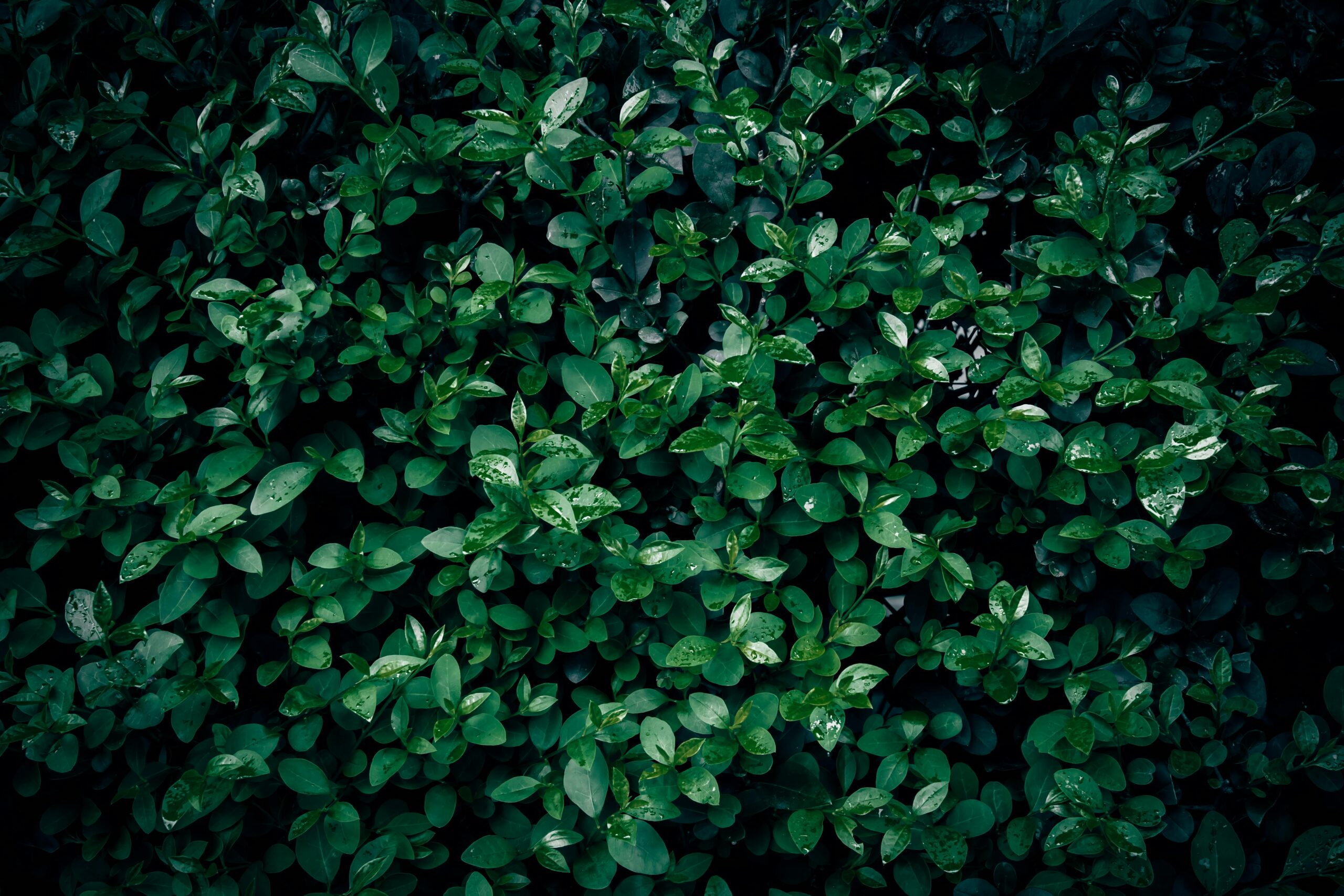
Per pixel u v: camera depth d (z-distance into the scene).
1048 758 1.94
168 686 1.76
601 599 1.88
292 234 2.01
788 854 2.03
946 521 1.85
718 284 2.06
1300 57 2.07
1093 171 1.97
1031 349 1.80
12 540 1.98
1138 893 1.99
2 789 2.01
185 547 1.78
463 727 1.74
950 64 2.12
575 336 1.92
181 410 1.81
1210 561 2.15
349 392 1.89
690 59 1.91
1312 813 2.15
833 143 2.21
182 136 1.93
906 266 1.92
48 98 2.07
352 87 1.77
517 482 1.67
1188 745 2.05
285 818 1.94
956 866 1.79
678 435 1.91
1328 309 2.14
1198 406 1.73
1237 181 2.05
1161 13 2.05
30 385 1.92
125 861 1.96
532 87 2.02
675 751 1.72
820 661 1.84
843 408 1.91
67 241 2.04
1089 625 1.97
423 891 2.00
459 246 1.93
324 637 1.80
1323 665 2.18
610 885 1.92
